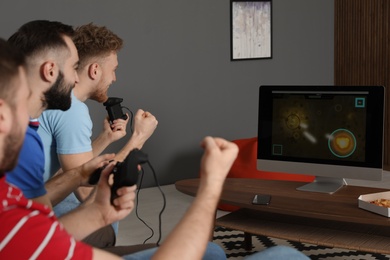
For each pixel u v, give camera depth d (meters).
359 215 2.75
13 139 1.23
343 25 7.09
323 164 3.26
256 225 3.11
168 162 6.14
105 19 5.68
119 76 5.80
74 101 2.84
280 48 6.77
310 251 3.88
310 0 6.96
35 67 2.15
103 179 1.74
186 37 6.14
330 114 3.23
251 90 6.62
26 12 5.32
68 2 5.50
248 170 4.94
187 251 1.32
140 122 3.03
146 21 5.89
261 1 6.56
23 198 1.27
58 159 2.84
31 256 1.20
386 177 6.10
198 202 1.39
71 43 2.24
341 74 7.16
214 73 6.35
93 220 1.74
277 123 3.38
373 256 3.76
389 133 6.73
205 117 6.34
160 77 6.02
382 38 6.67
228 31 6.39
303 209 2.87
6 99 1.21
